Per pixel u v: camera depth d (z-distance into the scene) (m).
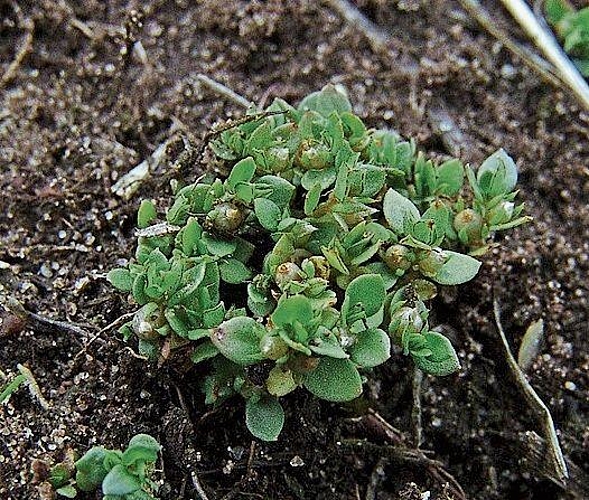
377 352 0.07
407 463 0.08
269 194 0.07
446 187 0.08
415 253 0.07
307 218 0.07
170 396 0.07
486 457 0.08
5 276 0.08
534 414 0.08
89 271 0.08
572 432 0.08
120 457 0.07
